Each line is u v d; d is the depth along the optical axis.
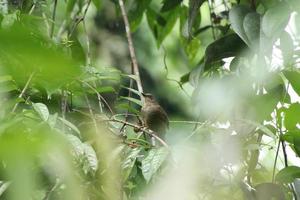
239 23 4.34
